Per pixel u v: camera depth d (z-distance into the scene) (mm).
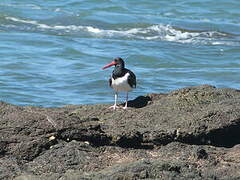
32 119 11188
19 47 25719
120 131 11406
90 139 11156
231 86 21859
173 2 35375
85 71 22953
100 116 12492
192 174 9773
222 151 11312
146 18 31000
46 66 23500
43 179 9562
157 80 22188
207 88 13227
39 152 10664
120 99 19703
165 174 9602
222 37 28859
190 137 11609
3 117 11273
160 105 12750
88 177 9469
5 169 10016
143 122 12070
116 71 14398
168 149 11273
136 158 10844
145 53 25688
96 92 20438
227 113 11797
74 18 30141
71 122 11258
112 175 9477
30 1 32562
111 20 30266
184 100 12766
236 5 35500
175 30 29359
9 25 28578
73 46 26188
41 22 29266
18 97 19625
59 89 20656
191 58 25531
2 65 23188
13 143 10719
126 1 34750
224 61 25406
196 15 32875
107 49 26109
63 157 10469
